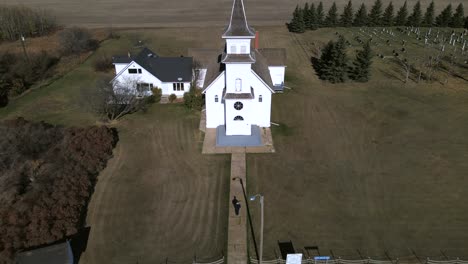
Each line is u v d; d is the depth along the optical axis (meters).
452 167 42.00
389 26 100.62
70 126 50.34
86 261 30.30
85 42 82.38
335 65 64.44
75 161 39.56
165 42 89.19
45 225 30.28
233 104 45.88
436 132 49.22
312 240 32.34
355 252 31.14
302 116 53.31
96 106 51.00
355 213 35.31
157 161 43.06
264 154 44.28
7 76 61.69
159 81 58.22
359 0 132.75
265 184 39.12
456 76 67.38
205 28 101.50
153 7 125.94
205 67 60.69
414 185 39.09
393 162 42.91
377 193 37.91
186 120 52.25
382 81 65.56
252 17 113.94
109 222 34.19
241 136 47.75
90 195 37.41
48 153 42.03
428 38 89.75
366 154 44.41
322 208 35.91
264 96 48.25
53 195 33.59
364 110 55.16
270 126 50.47
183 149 45.38
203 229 33.50
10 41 88.81
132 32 97.50
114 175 40.44
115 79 56.84
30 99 58.94
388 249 31.44
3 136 42.50
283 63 60.88
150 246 31.78
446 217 34.78
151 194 37.78
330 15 100.19
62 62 75.25
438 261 30.23
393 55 78.25
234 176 40.38
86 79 66.50
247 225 33.91
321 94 60.66
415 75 67.94
